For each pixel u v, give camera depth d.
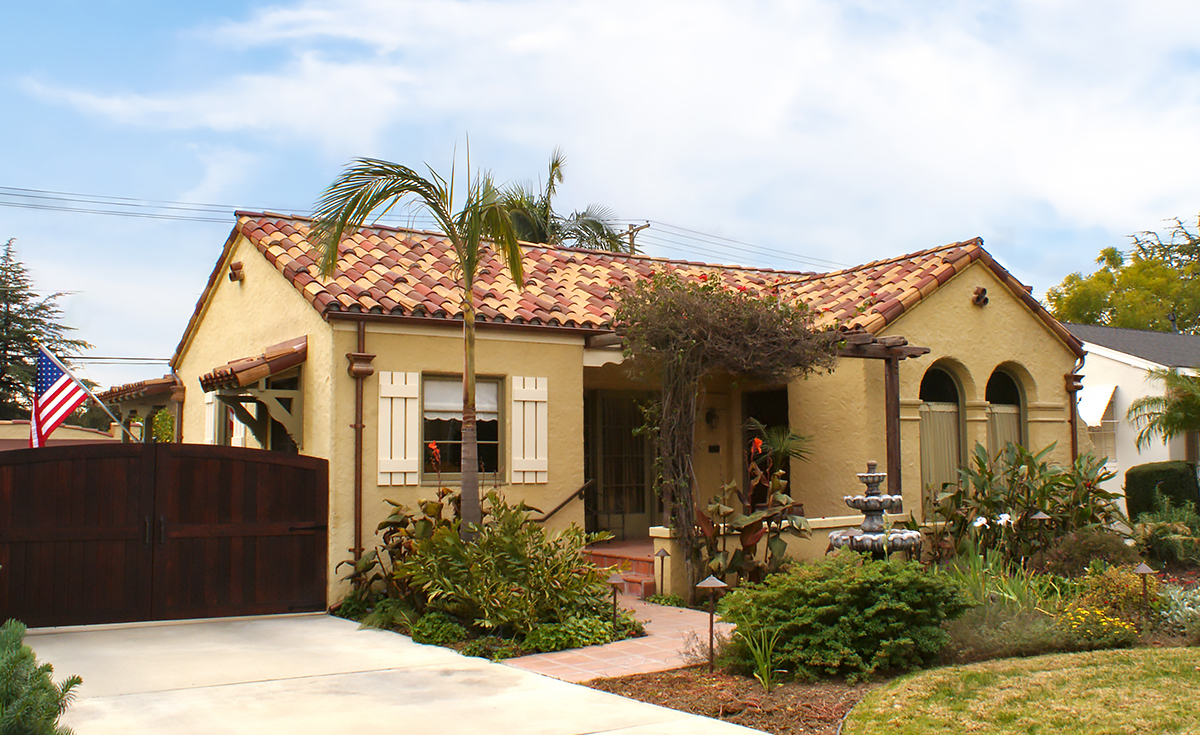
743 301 11.59
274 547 11.20
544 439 12.76
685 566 11.74
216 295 16.09
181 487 10.88
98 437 24.69
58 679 7.79
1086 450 16.56
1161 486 20.62
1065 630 8.48
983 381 15.00
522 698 7.14
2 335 39.50
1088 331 26.88
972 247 14.96
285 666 8.33
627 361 13.11
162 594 10.73
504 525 10.01
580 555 10.19
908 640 7.59
